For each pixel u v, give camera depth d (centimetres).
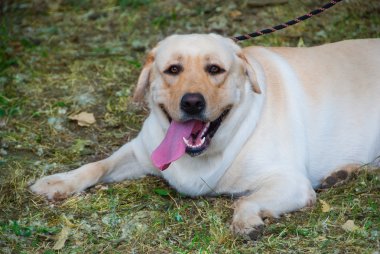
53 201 475
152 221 443
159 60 440
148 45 728
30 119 598
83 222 444
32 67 688
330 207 449
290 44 707
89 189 491
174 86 428
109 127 588
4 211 463
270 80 480
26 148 554
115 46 732
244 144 458
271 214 436
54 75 673
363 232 415
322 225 427
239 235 416
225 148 454
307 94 488
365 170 489
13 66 691
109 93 639
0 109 608
